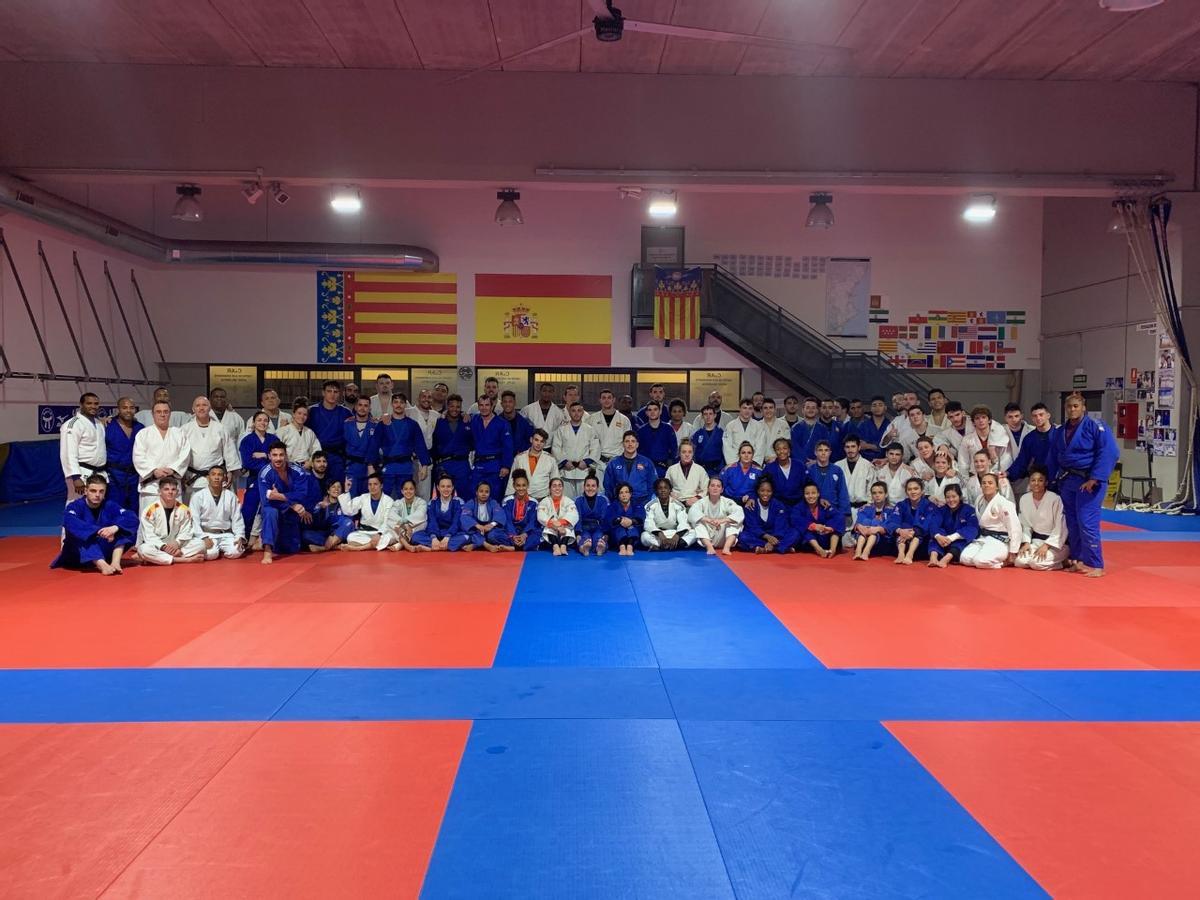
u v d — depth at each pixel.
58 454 12.98
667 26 6.20
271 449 8.19
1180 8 7.97
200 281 15.16
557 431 10.20
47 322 12.72
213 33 8.52
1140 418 13.11
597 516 8.69
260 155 9.35
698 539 8.76
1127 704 4.12
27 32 8.52
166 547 7.69
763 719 3.90
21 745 3.55
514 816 2.93
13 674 4.52
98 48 8.89
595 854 2.69
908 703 4.13
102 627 5.49
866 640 5.30
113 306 14.22
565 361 15.41
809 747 3.57
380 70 9.40
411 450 9.79
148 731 3.71
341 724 3.81
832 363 15.12
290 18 8.17
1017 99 9.62
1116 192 9.95
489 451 9.77
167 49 8.90
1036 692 4.29
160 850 2.69
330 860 2.63
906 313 15.52
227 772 3.28
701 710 4.02
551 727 3.79
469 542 8.62
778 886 2.51
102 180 9.60
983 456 8.05
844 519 8.59
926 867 2.62
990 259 15.58
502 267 15.37
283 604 6.17
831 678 4.52
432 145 9.43
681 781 3.23
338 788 3.14
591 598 6.45
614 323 15.43
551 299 15.38
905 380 15.25
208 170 9.33
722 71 9.45
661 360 15.45
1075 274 14.71
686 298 14.64
